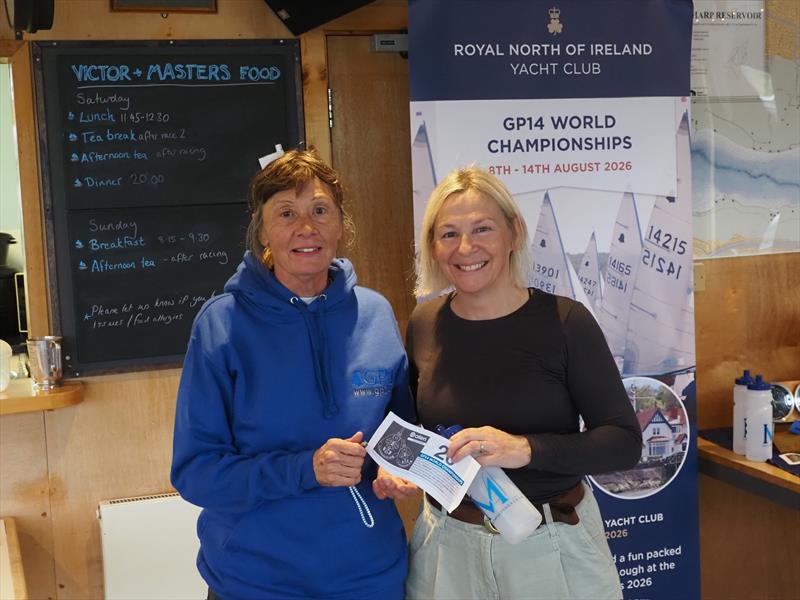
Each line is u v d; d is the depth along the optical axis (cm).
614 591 201
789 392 315
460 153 280
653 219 296
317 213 189
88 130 284
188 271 294
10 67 278
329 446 176
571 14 285
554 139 287
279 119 296
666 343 299
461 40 278
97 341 290
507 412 192
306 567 187
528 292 204
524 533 182
